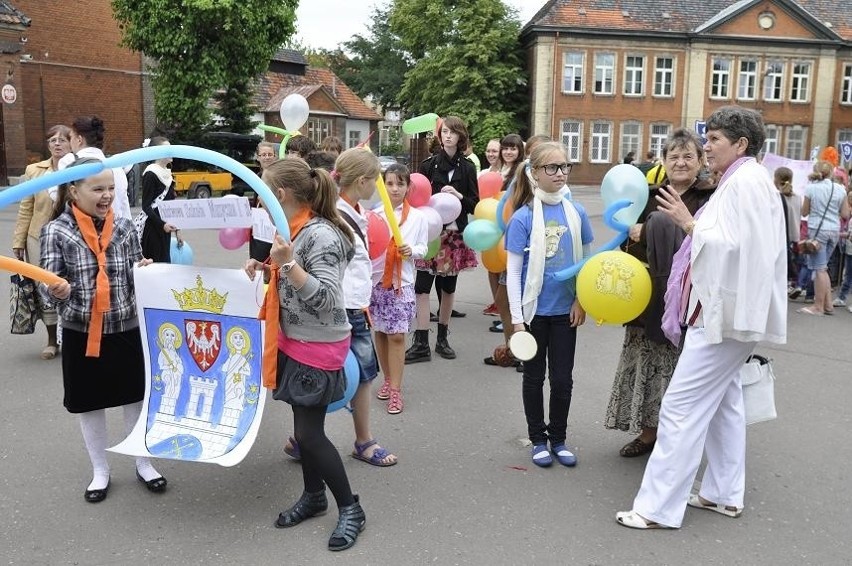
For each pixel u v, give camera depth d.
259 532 3.38
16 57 23.19
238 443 3.39
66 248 3.47
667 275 3.79
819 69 39.75
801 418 4.98
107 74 28.70
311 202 3.16
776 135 40.22
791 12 39.06
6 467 4.04
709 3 40.47
